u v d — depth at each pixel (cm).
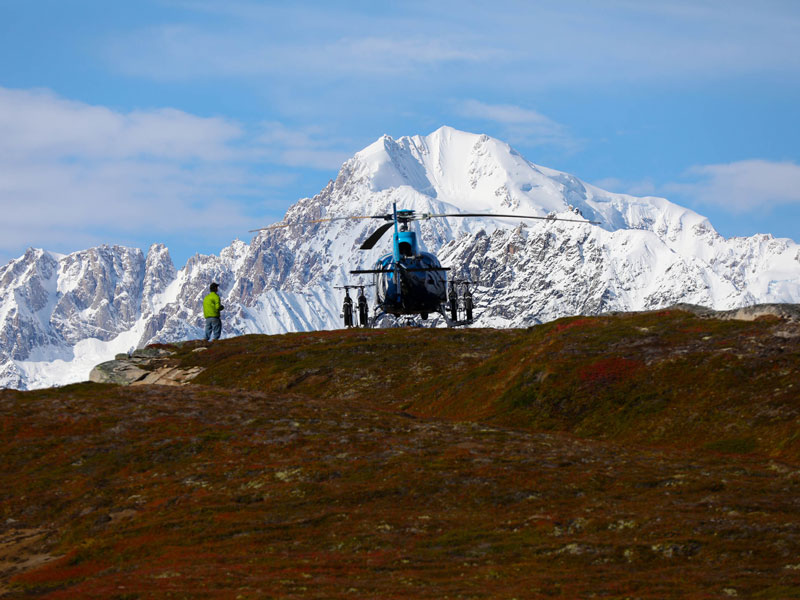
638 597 9575
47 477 15312
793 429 17075
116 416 18212
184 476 15038
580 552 11075
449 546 11600
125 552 12112
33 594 10925
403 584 10225
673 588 9825
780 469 14788
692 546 11069
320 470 14775
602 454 16038
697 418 18738
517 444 16712
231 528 12562
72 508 14088
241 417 18338
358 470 14812
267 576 10656
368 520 12638
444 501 13400
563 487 13800
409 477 14312
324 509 13238
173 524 12900
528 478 14225
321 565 11038
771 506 12469
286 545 11862
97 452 16288
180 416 18262
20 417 18175
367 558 11269
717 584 9850
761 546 10900
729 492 13412
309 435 17088
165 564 11450
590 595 9725
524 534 11888
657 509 12644
